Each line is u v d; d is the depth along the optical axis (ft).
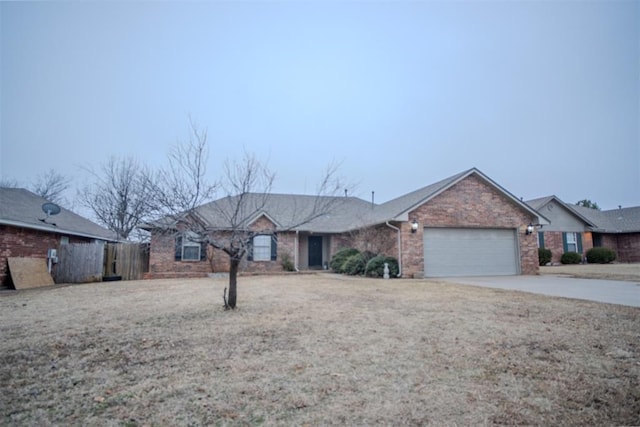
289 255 62.54
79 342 16.70
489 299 28.63
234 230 24.94
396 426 9.19
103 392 11.30
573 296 30.09
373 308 24.67
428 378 12.19
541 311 23.29
